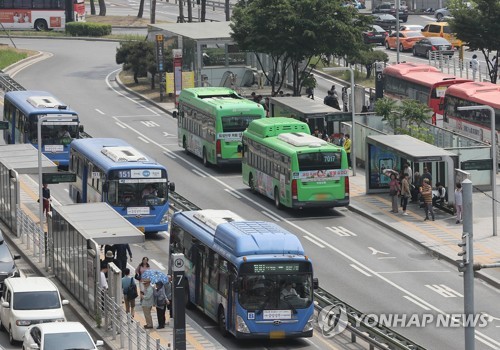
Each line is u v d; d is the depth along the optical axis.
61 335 85.62
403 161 139.88
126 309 99.69
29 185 153.88
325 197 134.75
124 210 126.12
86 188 134.75
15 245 126.38
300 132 143.25
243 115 156.88
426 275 113.88
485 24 197.88
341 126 165.12
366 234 128.75
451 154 135.25
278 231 95.56
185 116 169.88
